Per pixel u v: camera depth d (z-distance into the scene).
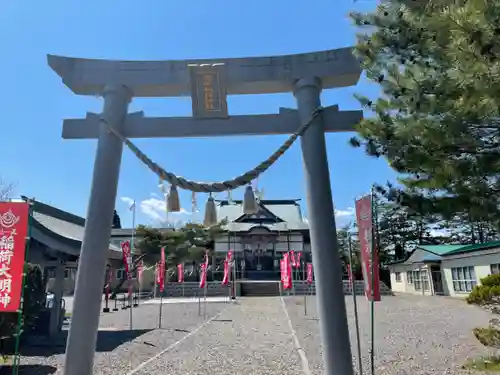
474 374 6.82
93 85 4.48
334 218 4.07
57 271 12.30
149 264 33.84
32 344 10.59
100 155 4.23
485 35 2.85
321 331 3.84
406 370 7.27
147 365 8.08
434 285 27.41
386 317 15.84
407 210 4.59
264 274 35.88
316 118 4.28
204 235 36.94
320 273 3.91
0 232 4.90
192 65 4.30
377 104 4.68
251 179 4.15
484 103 3.24
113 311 20.45
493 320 9.51
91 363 3.78
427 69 4.15
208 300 26.52
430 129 3.90
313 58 4.50
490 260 20.67
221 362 8.29
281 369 7.57
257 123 4.41
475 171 3.82
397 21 4.22
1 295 4.78
